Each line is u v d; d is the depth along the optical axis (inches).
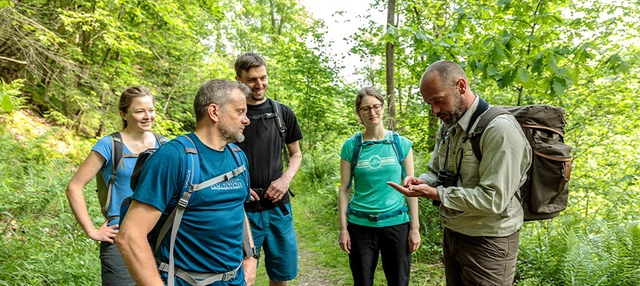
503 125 66.4
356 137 103.6
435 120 291.6
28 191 136.3
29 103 267.1
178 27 300.5
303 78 401.1
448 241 83.3
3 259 107.5
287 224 99.6
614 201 210.4
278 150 97.2
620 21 212.8
